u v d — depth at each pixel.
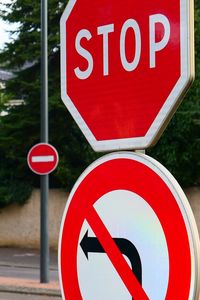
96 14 2.28
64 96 2.38
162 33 2.08
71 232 2.20
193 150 21.97
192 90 21.88
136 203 2.04
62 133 25.30
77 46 2.34
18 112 25.73
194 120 21.53
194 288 1.85
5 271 18.09
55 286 13.92
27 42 25.23
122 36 2.19
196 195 22.17
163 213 1.95
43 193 14.67
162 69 2.07
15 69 25.78
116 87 2.21
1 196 25.66
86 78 2.30
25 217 25.75
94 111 2.27
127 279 2.02
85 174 2.19
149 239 1.98
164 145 22.36
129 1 2.17
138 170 2.04
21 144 25.83
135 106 2.14
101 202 2.13
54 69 25.20
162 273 1.93
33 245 25.48
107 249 2.09
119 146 2.18
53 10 24.66
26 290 13.88
